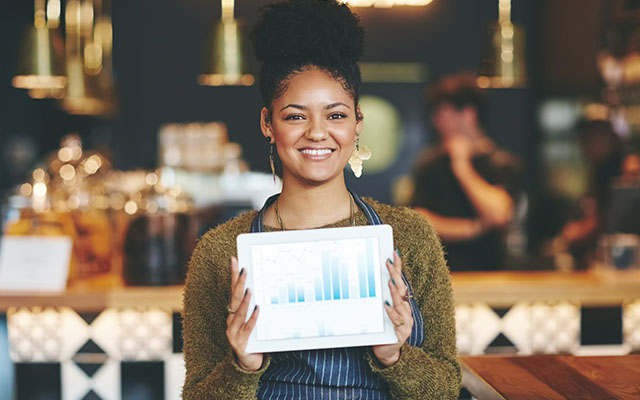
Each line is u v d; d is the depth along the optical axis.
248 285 1.24
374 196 6.02
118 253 2.82
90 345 2.59
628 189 2.90
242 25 3.41
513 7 5.98
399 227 1.39
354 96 1.32
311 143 1.29
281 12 1.29
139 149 5.82
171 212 2.59
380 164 6.03
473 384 1.56
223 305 1.39
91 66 4.02
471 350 2.61
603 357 1.69
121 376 2.60
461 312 2.61
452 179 3.56
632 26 4.55
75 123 5.64
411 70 6.00
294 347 1.24
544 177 5.81
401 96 6.02
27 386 2.60
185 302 1.43
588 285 2.56
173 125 5.66
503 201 3.53
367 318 1.25
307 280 1.25
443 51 6.00
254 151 5.87
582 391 1.42
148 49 5.81
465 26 5.98
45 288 2.53
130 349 2.59
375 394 1.35
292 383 1.35
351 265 1.25
